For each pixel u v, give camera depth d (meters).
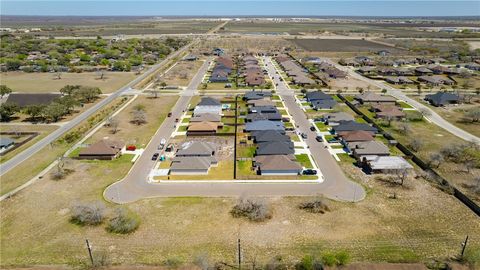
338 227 54.53
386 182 68.44
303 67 188.62
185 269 45.47
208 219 56.84
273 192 64.94
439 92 129.38
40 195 64.00
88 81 158.62
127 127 99.75
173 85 150.50
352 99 127.62
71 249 50.19
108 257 48.44
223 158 79.44
